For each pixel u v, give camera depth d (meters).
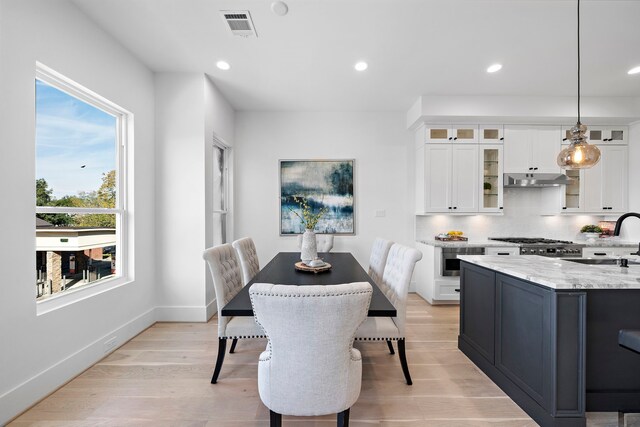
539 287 1.65
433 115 3.77
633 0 2.04
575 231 4.41
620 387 1.70
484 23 2.33
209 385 2.03
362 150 4.42
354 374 1.31
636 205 3.94
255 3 2.12
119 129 2.80
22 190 1.76
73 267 2.26
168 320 3.21
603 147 4.05
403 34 2.48
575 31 2.42
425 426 1.64
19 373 1.73
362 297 1.20
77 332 2.15
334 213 4.41
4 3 1.66
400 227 4.43
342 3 2.12
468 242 3.96
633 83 3.40
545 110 3.77
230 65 3.04
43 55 1.90
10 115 1.69
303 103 4.10
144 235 3.01
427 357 2.45
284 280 2.03
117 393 1.93
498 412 1.76
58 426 1.63
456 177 4.04
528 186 4.31
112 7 2.18
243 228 4.39
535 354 1.69
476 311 2.33
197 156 3.21
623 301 1.69
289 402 1.26
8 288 1.68
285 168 4.39
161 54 2.83
